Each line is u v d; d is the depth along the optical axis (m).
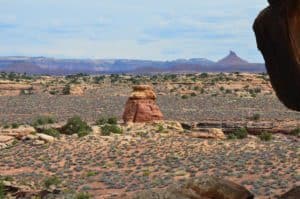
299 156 66.81
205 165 63.84
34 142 84.56
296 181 51.69
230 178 55.31
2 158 75.00
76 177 61.16
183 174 59.22
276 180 52.44
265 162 63.44
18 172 65.44
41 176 61.56
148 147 79.19
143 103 105.44
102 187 54.31
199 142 82.94
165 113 169.62
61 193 50.81
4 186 52.97
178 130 98.25
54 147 81.00
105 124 105.62
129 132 93.38
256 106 193.00
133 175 60.34
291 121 122.75
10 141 87.69
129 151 76.75
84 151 77.50
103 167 66.94
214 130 94.56
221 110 180.00
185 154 73.31
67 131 96.94
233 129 111.19
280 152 70.62
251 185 50.66
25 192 50.97
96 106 197.62
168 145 80.56
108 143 82.75
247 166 62.09
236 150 75.12
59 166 68.50
